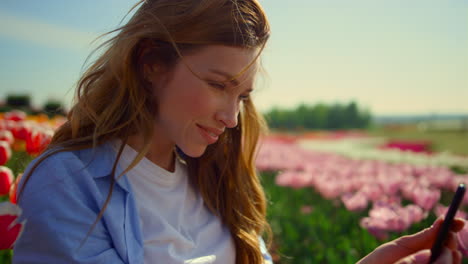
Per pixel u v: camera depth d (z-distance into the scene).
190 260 1.14
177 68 1.05
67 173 0.98
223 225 1.35
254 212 1.44
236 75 1.02
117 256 0.98
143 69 1.11
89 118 1.13
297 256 2.86
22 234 0.91
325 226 3.29
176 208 1.20
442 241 0.82
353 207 3.21
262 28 1.07
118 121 1.12
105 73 1.15
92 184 1.00
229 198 1.37
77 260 0.90
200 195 1.34
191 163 1.35
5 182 1.75
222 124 1.08
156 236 1.08
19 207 0.93
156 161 1.21
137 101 1.09
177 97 1.06
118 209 1.03
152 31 1.04
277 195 4.78
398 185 3.44
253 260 1.33
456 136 31.36
